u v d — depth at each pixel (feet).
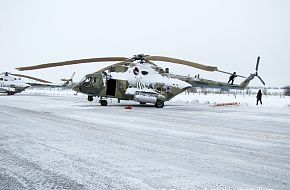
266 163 14.56
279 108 66.85
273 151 17.65
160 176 11.90
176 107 67.62
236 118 40.83
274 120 38.58
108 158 14.88
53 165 13.35
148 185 10.75
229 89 75.25
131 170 12.71
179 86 67.72
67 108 52.26
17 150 16.38
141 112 47.73
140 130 25.64
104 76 61.00
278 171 13.07
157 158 15.12
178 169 13.05
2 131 23.41
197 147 18.39
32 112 42.32
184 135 23.34
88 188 10.37
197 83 73.00
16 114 38.73
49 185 10.66
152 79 65.21
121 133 23.56
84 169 12.75
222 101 109.91
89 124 29.07
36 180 11.21
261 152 17.29
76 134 22.43
